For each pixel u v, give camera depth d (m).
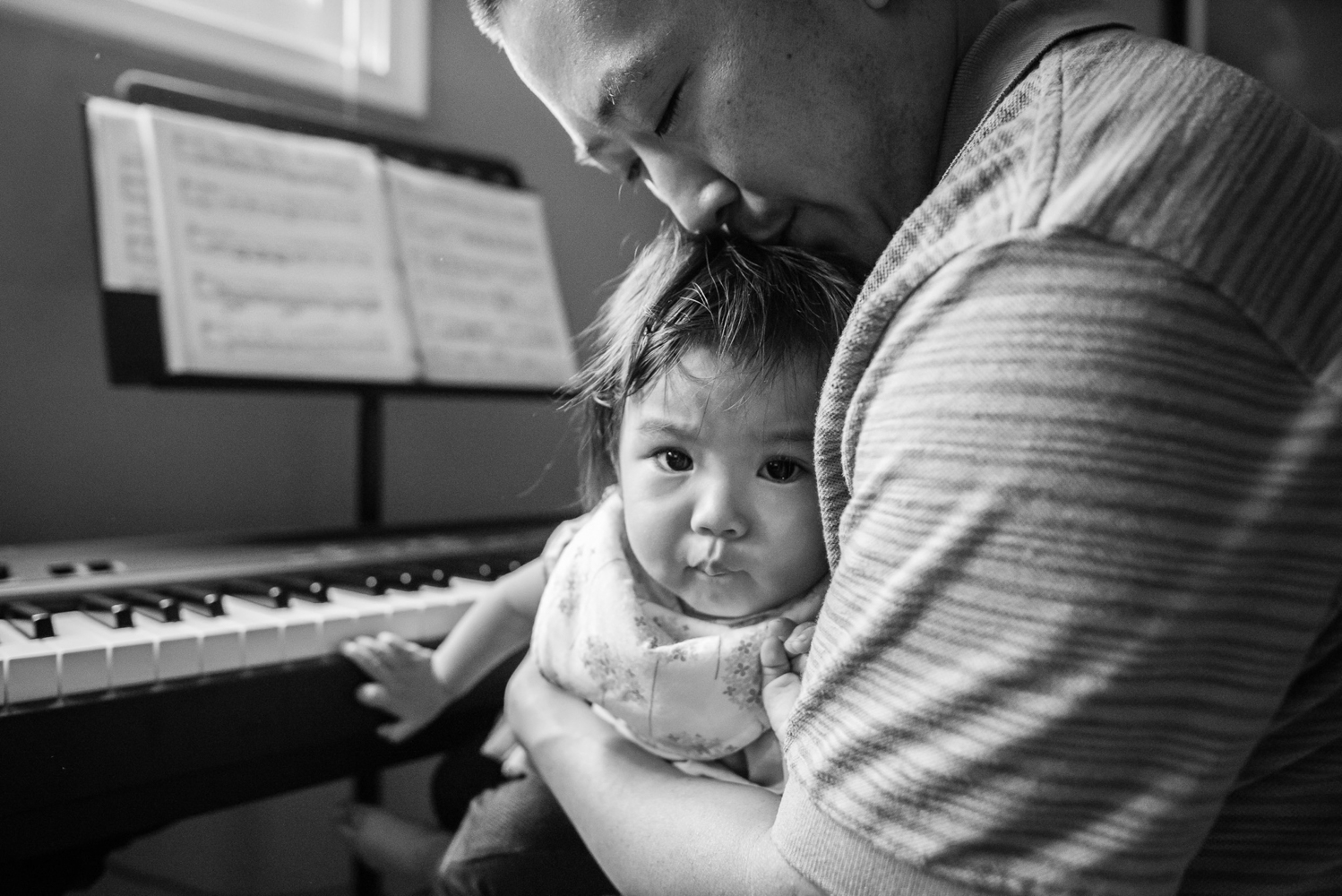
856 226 0.67
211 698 0.83
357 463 1.78
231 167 1.32
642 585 0.82
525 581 0.96
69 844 0.76
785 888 0.52
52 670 0.76
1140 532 0.42
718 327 0.72
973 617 0.45
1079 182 0.44
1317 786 0.52
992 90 0.55
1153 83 0.49
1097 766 0.43
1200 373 0.41
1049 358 0.43
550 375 1.60
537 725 0.80
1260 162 0.46
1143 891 0.44
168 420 1.54
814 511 0.74
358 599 1.01
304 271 1.35
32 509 1.41
